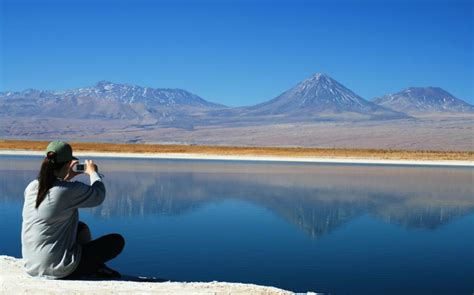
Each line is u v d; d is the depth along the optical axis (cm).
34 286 637
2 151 5797
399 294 840
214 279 909
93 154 5812
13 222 1428
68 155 674
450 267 1034
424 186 2756
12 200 1833
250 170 3712
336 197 2164
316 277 941
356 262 1065
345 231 1426
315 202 1997
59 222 670
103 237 725
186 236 1293
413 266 1038
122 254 1092
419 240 1316
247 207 1822
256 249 1167
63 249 677
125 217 1562
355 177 3272
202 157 5772
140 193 2139
